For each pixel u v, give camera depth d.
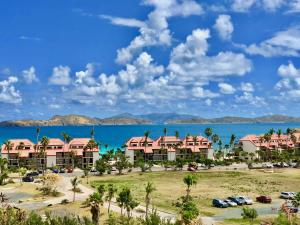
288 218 114.06
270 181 177.62
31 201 135.38
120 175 195.88
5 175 170.38
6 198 139.62
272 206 134.25
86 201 126.19
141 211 121.12
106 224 104.62
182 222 96.00
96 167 199.00
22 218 87.81
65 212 117.50
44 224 83.44
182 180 180.38
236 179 183.00
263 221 111.69
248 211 108.31
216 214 122.75
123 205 114.94
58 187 150.38
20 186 161.25
